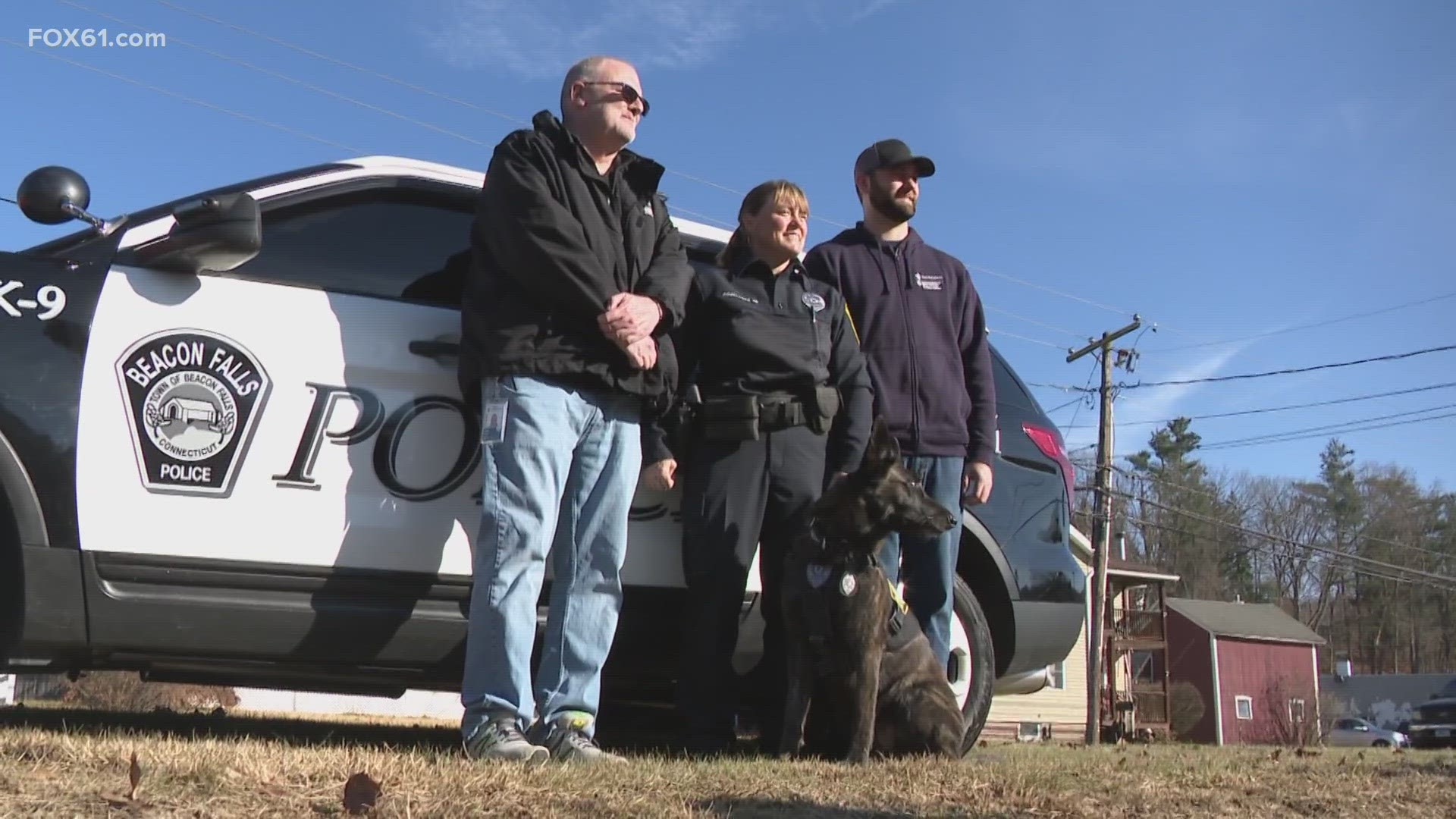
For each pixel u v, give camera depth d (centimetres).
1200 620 3644
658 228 347
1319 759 415
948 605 415
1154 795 283
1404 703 4772
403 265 358
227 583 316
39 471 299
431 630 336
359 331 341
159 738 301
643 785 255
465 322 320
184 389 317
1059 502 478
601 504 324
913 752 376
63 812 190
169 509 312
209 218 307
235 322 327
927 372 418
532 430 304
